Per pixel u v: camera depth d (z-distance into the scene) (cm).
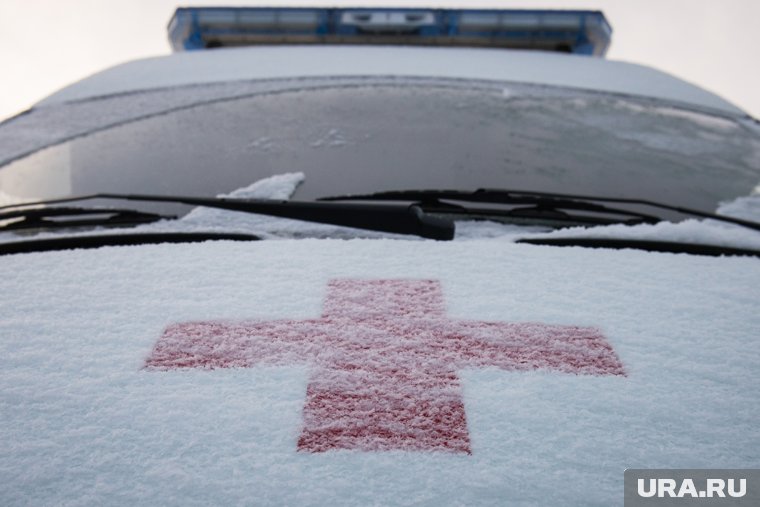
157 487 104
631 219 225
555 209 229
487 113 312
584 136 295
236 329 150
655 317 158
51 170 276
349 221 209
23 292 172
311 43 512
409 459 109
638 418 121
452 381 131
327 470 107
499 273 179
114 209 230
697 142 302
